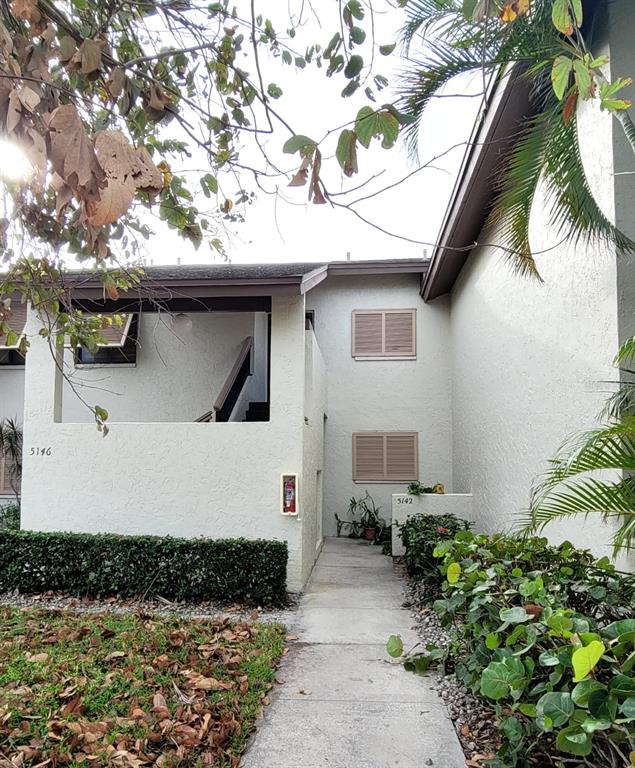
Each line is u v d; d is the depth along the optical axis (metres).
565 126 4.26
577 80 2.22
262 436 7.71
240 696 3.98
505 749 2.85
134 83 2.69
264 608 6.79
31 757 3.04
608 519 4.44
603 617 3.36
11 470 11.05
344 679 4.52
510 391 7.61
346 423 13.15
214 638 5.31
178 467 7.75
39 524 7.84
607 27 4.51
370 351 13.24
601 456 3.37
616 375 4.39
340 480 13.04
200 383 10.48
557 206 5.00
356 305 13.37
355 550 11.24
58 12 2.36
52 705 3.70
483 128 6.38
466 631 3.59
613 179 4.46
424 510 10.54
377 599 7.32
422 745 3.43
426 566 7.43
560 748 1.96
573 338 5.29
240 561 6.95
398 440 13.00
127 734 3.31
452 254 10.52
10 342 4.69
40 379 8.02
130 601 6.98
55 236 3.75
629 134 3.90
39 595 7.20
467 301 10.70
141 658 4.60
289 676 4.59
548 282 5.98
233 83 3.38
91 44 2.16
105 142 1.66
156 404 10.49
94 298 7.00
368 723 3.72
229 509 7.64
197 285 7.34
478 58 4.05
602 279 4.66
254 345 10.91
